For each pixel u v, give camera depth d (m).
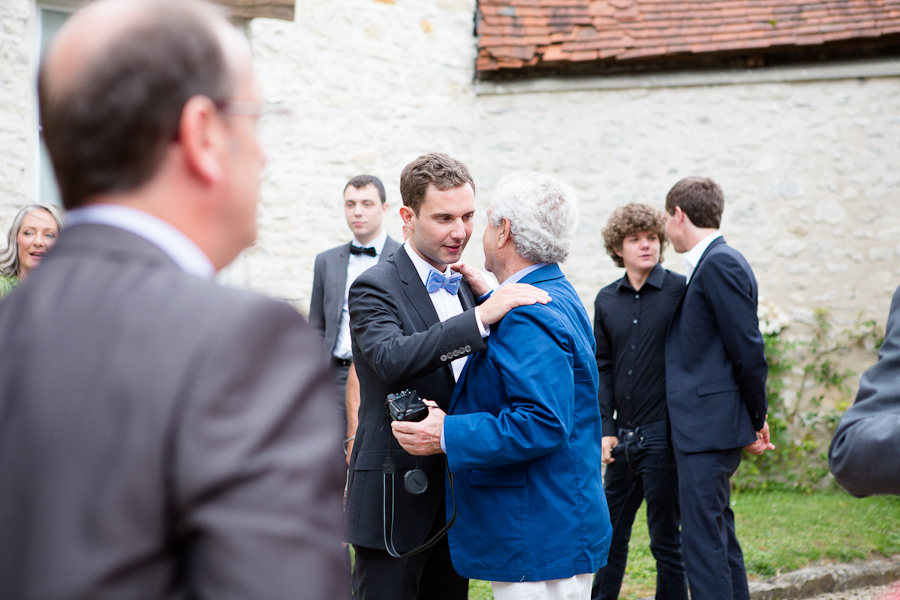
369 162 6.15
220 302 0.64
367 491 2.21
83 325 0.63
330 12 5.98
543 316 1.94
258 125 0.77
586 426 2.05
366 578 2.21
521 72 6.47
